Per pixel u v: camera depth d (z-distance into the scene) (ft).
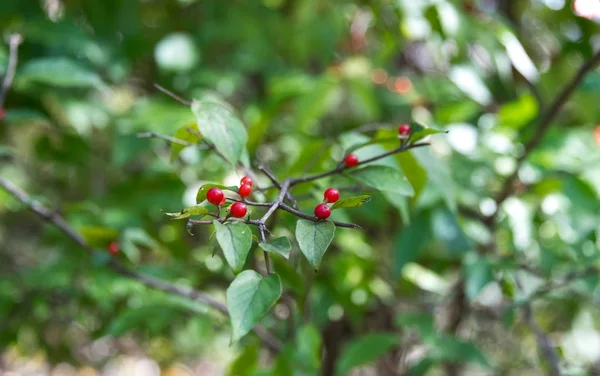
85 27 3.62
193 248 3.63
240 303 1.55
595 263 2.53
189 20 3.83
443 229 2.62
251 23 3.58
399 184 1.88
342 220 2.10
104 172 4.04
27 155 4.11
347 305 2.93
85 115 3.10
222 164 2.75
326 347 3.61
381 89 3.53
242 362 2.44
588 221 2.63
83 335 4.75
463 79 2.80
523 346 4.22
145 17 3.96
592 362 3.86
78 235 2.45
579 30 3.13
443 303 3.28
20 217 5.01
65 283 3.07
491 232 2.82
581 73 2.33
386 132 2.04
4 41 3.20
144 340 4.17
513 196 2.81
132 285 2.86
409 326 2.84
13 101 2.99
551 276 2.59
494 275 2.50
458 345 2.72
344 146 2.03
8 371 5.37
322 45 3.54
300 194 2.07
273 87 3.11
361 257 2.87
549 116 2.43
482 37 2.89
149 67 3.95
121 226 2.71
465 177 2.87
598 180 2.68
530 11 3.78
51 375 5.17
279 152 3.36
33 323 3.43
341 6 3.57
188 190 2.87
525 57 2.88
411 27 2.83
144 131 2.96
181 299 2.46
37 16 3.32
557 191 2.79
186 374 6.32
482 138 2.98
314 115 3.14
